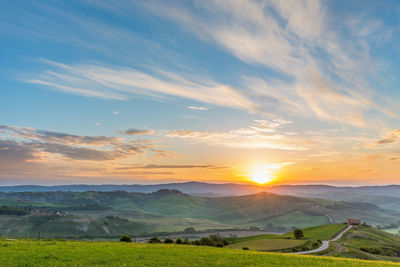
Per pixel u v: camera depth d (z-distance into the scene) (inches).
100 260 1177.4
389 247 5167.3
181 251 1612.9
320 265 1254.3
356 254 4040.4
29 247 1459.2
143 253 1439.5
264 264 1223.5
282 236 7588.6
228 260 1312.7
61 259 1166.3
